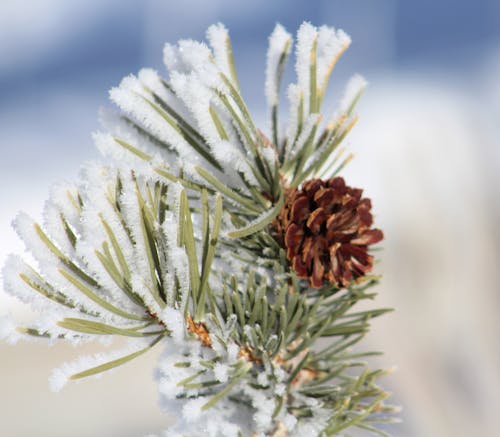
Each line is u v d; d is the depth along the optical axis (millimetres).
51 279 615
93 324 613
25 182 6418
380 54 7977
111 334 617
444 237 2221
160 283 632
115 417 2189
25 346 2646
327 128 671
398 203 2404
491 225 2254
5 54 11930
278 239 663
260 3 11484
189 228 624
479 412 1747
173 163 646
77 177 639
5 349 2627
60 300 621
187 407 618
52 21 12719
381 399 648
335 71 7297
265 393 646
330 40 663
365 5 8219
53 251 620
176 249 624
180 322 623
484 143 2732
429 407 1717
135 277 618
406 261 2160
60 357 2541
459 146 2645
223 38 656
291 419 641
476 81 6281
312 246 655
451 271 2137
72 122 8562
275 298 664
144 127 646
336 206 659
